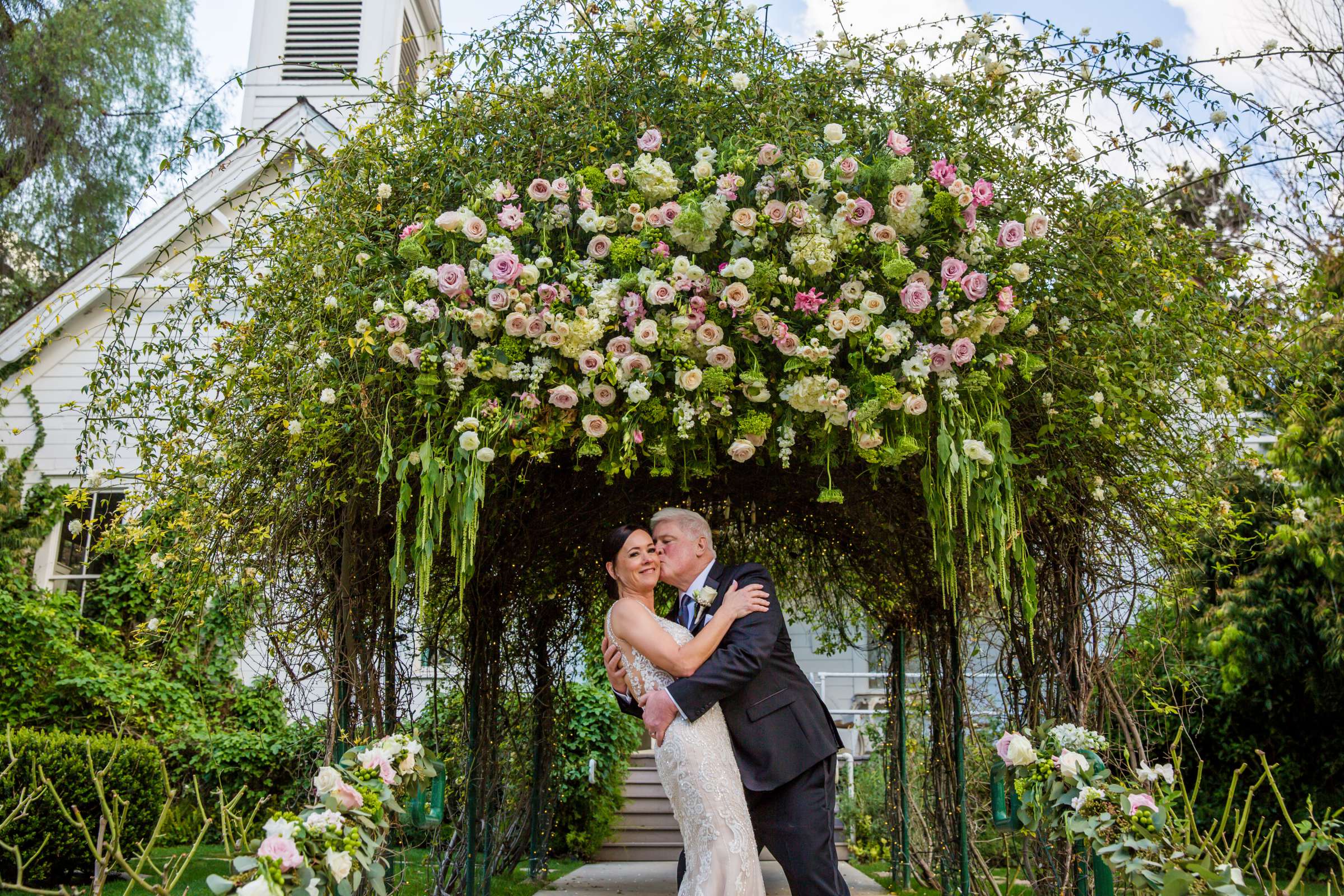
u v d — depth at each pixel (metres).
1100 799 2.49
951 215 2.65
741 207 2.67
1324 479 5.57
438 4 10.25
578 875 6.15
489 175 2.85
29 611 6.46
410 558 3.19
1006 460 2.68
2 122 11.23
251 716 6.93
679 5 2.89
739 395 2.79
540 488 3.92
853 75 2.92
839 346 2.65
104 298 7.89
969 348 2.62
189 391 3.54
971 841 4.07
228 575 3.24
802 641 10.28
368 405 2.71
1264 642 6.25
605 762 7.30
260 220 3.41
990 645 4.12
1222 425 3.36
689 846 2.72
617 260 2.67
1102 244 2.90
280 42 9.38
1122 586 3.32
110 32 11.64
